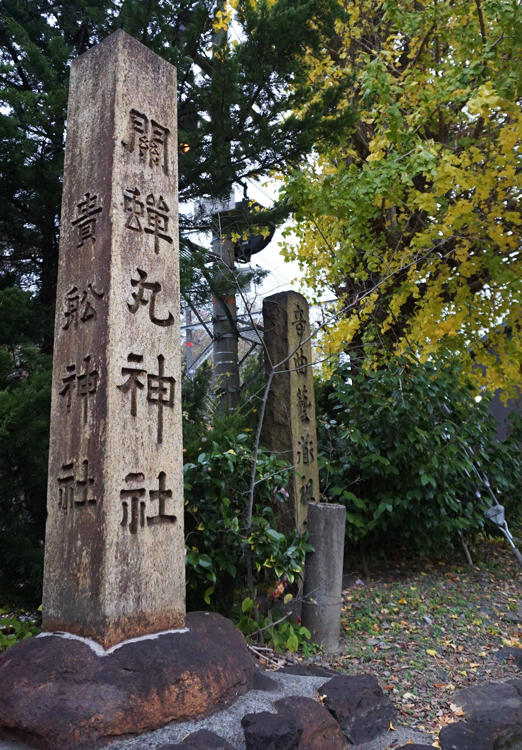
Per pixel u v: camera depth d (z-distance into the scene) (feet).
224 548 12.35
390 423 18.39
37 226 16.70
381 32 24.08
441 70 20.22
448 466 18.07
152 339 9.84
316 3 16.94
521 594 17.13
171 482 9.70
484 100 15.66
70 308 9.97
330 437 19.81
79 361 9.59
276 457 15.99
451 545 19.34
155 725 7.67
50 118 14.79
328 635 12.90
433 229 20.02
